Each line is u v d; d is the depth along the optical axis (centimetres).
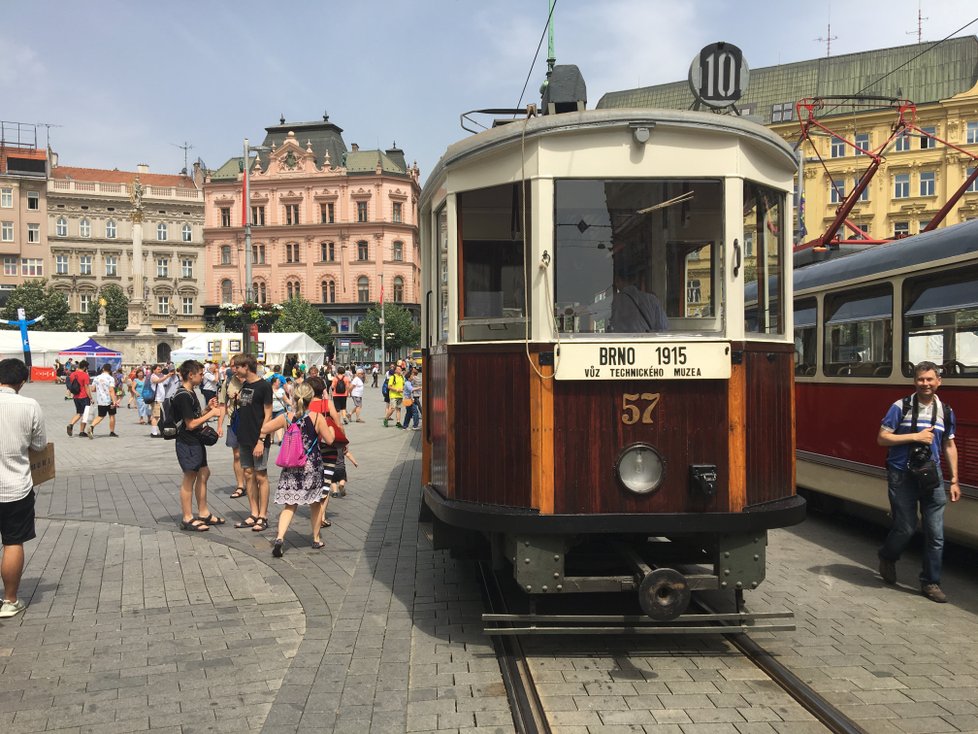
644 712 391
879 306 758
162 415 836
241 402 863
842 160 4459
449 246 495
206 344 4338
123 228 8875
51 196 8656
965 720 384
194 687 432
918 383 599
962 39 4412
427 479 597
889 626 527
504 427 461
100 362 4972
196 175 9619
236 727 385
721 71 526
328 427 753
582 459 441
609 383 443
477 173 480
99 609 571
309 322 7256
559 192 449
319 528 776
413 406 2172
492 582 599
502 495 461
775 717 386
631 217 453
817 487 866
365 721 385
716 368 445
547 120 447
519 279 463
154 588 624
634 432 443
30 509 566
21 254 8594
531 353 448
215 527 860
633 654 470
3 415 549
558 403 442
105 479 1216
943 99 4247
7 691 427
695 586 448
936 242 684
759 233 480
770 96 4688
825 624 530
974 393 620
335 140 8381
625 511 441
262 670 456
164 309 8919
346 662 461
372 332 7269
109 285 8456
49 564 697
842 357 823
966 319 638
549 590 443
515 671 436
